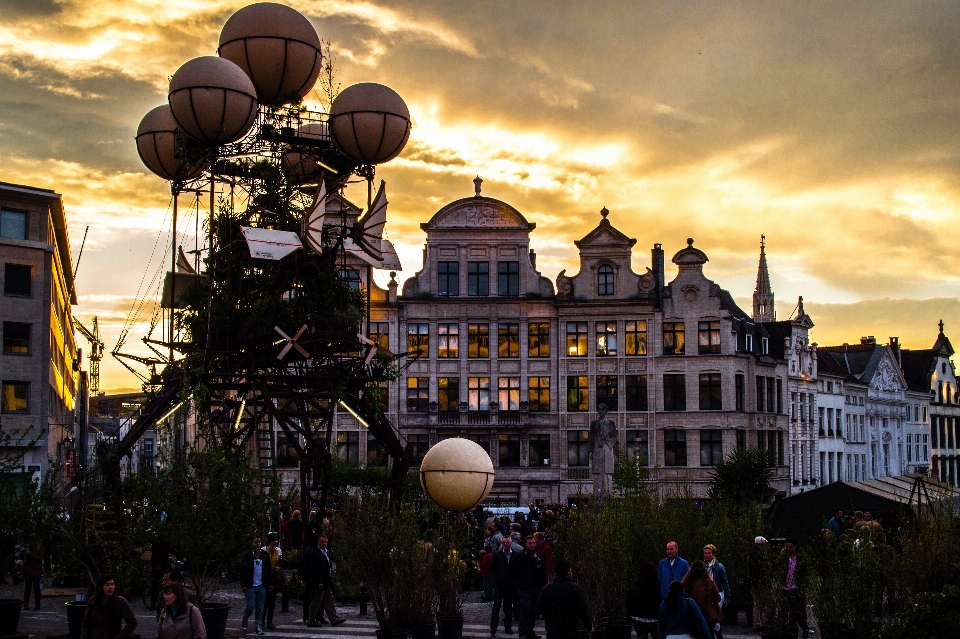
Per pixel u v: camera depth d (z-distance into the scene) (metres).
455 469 27.55
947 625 14.55
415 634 19.83
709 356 61.62
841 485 33.19
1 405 50.28
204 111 29.23
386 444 33.72
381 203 33.09
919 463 102.62
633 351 62.34
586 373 62.22
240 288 31.20
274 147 32.34
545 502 60.78
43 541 21.73
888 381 95.00
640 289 62.28
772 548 23.39
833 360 88.50
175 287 33.38
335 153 33.19
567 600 15.97
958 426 113.31
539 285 62.44
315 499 33.34
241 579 22.08
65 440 64.62
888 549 20.95
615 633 20.05
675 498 26.58
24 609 25.38
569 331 62.53
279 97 32.28
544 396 62.19
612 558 20.39
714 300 61.97
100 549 22.08
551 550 23.88
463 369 61.97
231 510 20.14
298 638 21.41
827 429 80.94
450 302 61.97
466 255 62.41
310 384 33.16
